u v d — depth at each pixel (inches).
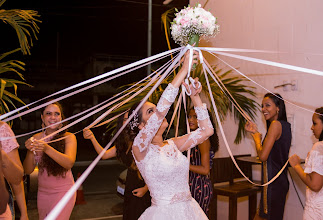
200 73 183.9
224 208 196.9
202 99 199.9
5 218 77.0
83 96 933.8
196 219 80.5
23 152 621.6
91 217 213.9
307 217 103.7
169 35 169.2
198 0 226.7
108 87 954.7
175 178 80.1
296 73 158.4
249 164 176.1
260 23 177.3
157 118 73.5
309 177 102.0
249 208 171.3
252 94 181.2
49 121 115.3
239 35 191.0
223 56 203.2
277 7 167.3
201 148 123.4
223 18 203.6
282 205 125.6
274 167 125.3
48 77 1157.1
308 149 154.3
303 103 155.6
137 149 78.9
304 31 154.3
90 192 290.4
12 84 123.6
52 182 113.5
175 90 71.4
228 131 198.8
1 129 83.4
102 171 425.7
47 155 112.2
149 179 79.8
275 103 129.2
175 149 83.4
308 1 152.3
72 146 116.5
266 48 173.8
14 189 90.3
